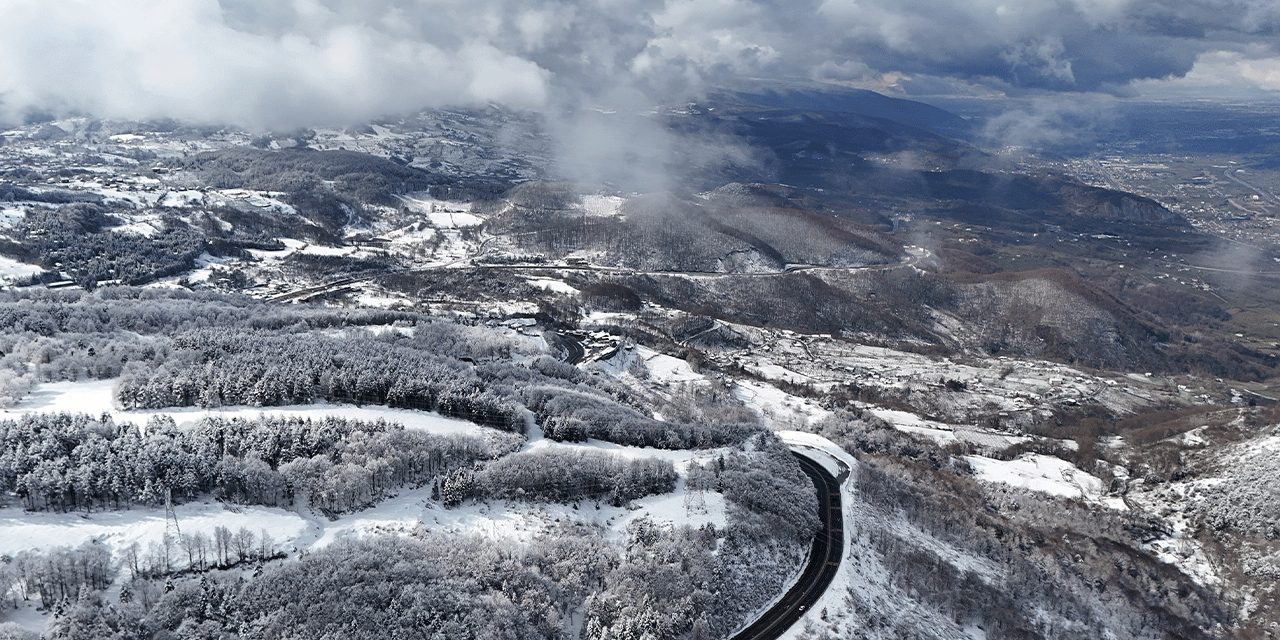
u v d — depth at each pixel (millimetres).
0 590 179250
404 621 191125
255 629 183250
